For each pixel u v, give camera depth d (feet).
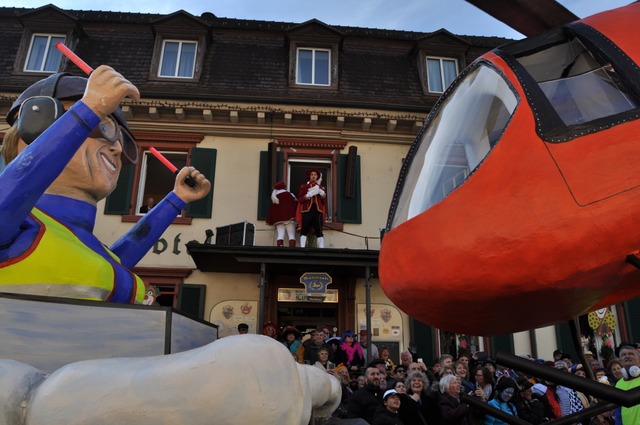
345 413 16.47
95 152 5.86
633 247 3.85
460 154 4.87
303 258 32.65
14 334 3.39
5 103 38.17
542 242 3.87
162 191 42.24
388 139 41.27
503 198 4.07
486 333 4.92
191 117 40.22
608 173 3.92
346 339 27.20
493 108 4.83
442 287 4.20
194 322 4.46
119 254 7.22
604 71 4.55
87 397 2.23
